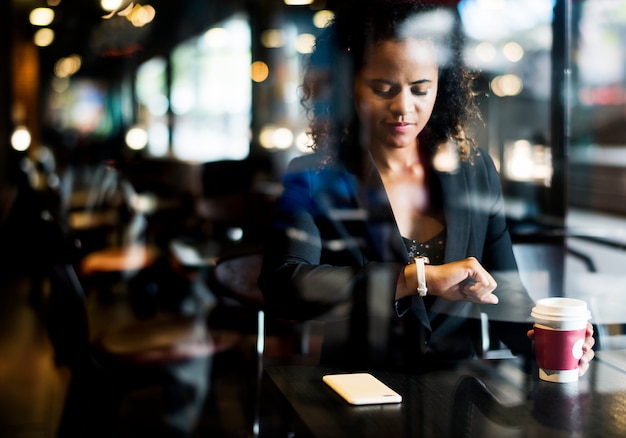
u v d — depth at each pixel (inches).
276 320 73.5
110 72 213.5
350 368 54.9
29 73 207.0
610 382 50.9
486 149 65.2
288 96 191.3
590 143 215.8
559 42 112.0
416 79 60.6
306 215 61.7
